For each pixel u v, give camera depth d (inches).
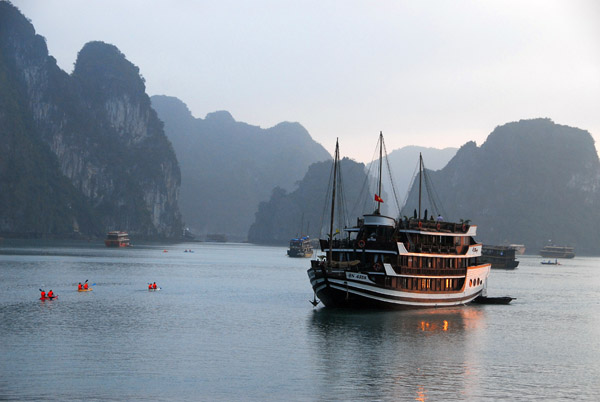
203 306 3639.3
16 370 2009.1
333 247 3555.6
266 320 3120.1
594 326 3309.5
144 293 4261.8
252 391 1855.3
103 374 1993.1
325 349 2447.1
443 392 1899.6
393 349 2484.0
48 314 3122.5
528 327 3176.7
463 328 3034.0
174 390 1844.2
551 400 1849.2
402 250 3299.7
